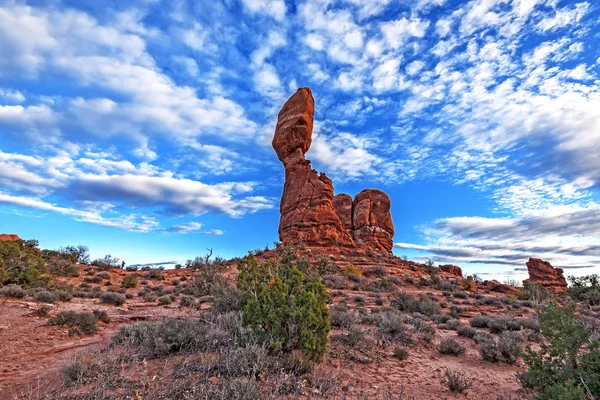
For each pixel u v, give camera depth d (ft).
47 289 67.36
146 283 101.30
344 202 238.68
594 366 15.89
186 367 19.31
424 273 166.30
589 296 115.34
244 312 24.21
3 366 23.00
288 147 211.20
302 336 22.24
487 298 106.11
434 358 31.01
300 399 16.56
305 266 108.17
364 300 79.15
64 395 15.67
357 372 23.49
